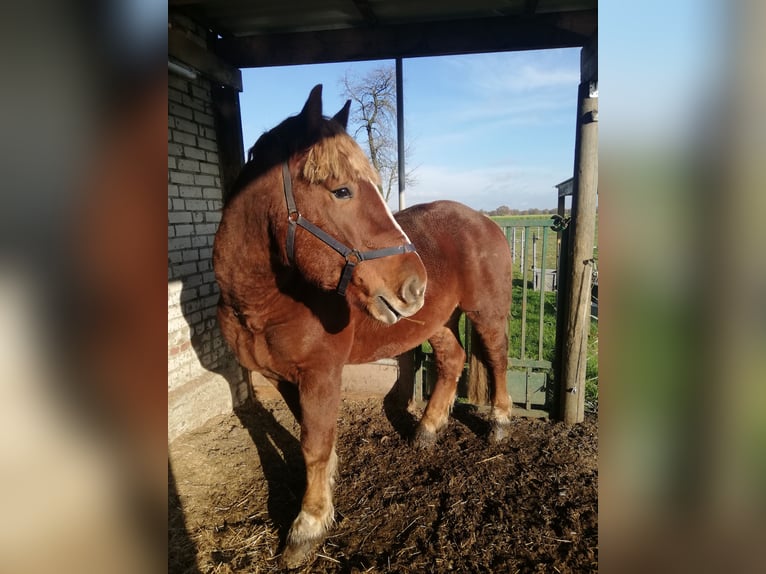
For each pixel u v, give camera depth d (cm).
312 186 157
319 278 163
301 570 194
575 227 297
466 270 265
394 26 296
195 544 205
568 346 313
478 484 251
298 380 195
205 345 322
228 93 328
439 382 301
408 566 194
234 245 174
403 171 343
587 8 276
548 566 193
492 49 293
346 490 248
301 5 267
